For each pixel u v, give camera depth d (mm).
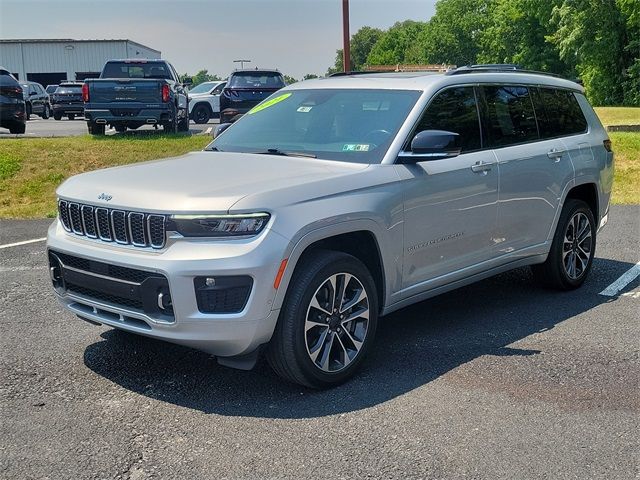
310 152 5289
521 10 65062
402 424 4117
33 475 3564
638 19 44156
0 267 7840
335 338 4621
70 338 5547
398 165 5039
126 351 5273
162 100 16812
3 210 11484
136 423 4137
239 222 4164
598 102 51062
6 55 56531
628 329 5805
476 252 5719
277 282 4211
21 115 19062
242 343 4215
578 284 6992
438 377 4801
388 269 4945
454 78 5703
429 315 6188
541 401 4430
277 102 6098
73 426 4090
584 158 6875
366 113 5438
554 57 67375
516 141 6164
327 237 4523
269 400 4449
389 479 3541
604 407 4355
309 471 3613
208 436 3979
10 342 5449
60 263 4793
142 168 5098
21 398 4461
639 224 10375
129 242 4398
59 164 13586
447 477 3562
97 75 57344
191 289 4129
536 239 6375
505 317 6121
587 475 3592
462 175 5434
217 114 30859
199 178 4660
